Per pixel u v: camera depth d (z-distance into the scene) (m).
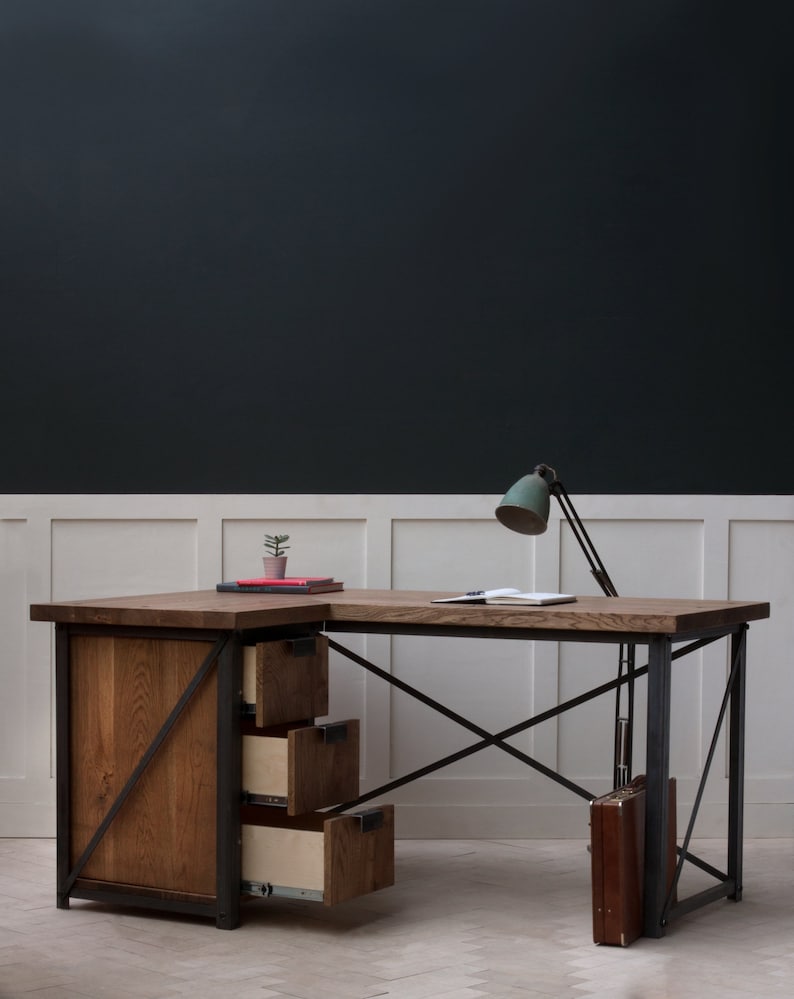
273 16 4.16
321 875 2.97
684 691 4.09
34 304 4.15
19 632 4.09
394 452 4.12
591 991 2.57
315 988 2.59
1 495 4.11
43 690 4.08
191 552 4.10
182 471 4.13
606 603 3.27
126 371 4.14
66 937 2.97
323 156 4.14
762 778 4.09
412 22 4.14
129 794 3.14
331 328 4.14
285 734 3.13
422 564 4.10
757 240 4.12
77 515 4.10
